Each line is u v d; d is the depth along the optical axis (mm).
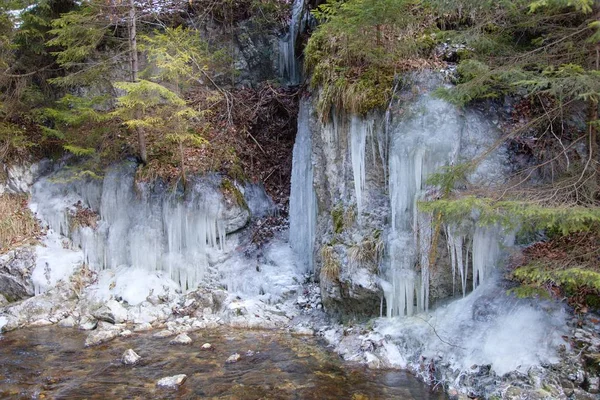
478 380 4406
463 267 5398
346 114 6207
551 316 4578
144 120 7254
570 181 4500
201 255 7797
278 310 6883
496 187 4816
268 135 9641
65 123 8695
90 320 6879
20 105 8703
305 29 9578
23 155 8711
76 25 7609
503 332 4633
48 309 7176
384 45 6043
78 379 5039
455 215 4715
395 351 5230
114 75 9172
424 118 5559
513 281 4957
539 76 4539
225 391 4699
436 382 4680
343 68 6414
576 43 4672
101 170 8336
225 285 7637
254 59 10656
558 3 4035
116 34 9445
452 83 5652
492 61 5191
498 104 5621
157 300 7324
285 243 8109
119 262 8062
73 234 8172
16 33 8469
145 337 6301
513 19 5094
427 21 6316
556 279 4172
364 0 5398
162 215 7812
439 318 5250
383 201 5984
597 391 3986
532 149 5316
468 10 5246
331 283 6105
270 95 9859
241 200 8195
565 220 4047
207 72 9969
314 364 5273
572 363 4180
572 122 5332
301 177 7770
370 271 5793
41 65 9227
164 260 7770
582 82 4141
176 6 10141
